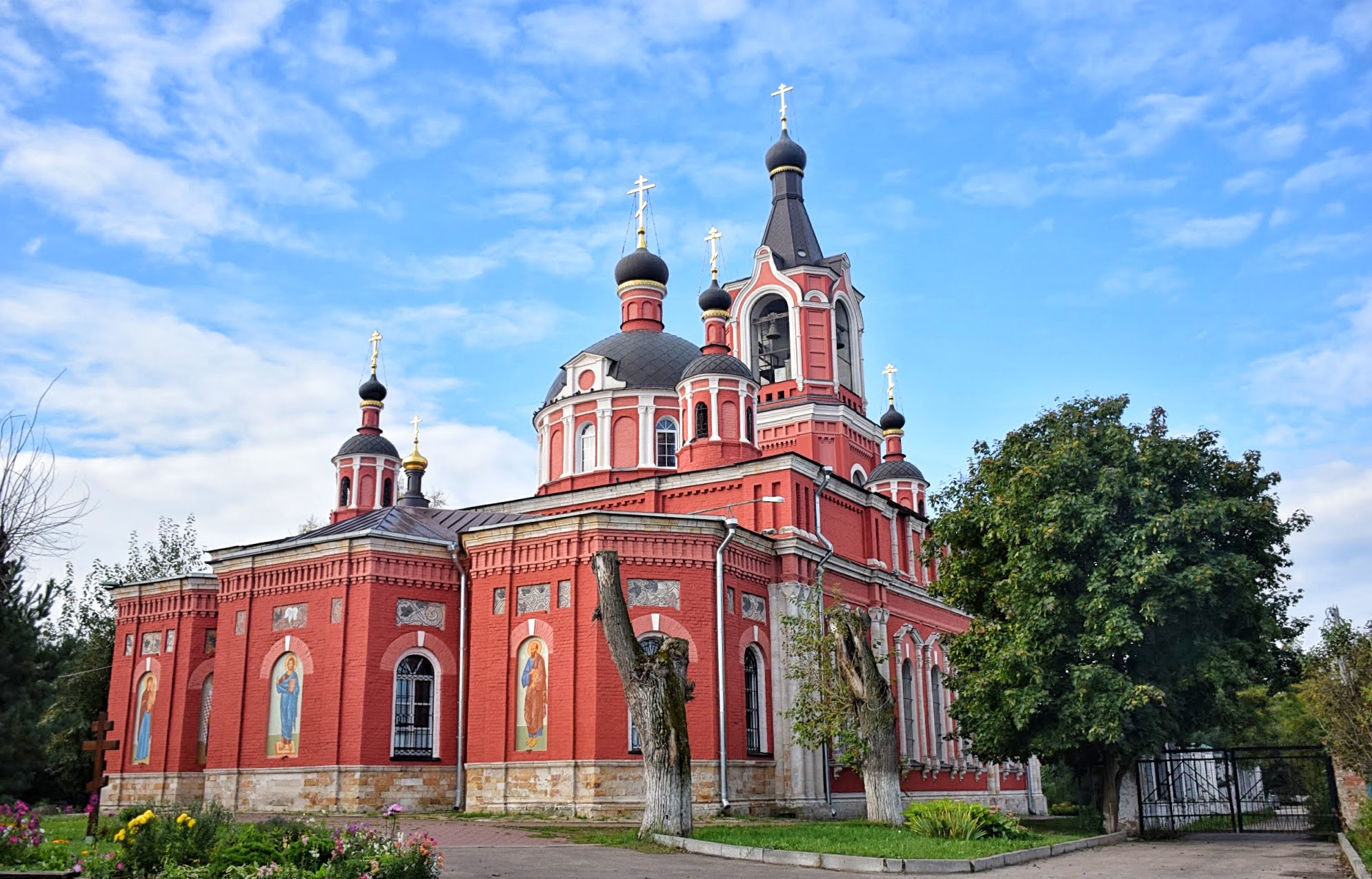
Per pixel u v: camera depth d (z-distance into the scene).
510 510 48.47
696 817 34.91
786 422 55.47
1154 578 30.02
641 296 54.97
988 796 54.91
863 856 22.31
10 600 24.50
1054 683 31.56
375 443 59.41
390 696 37.44
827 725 33.44
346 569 38.22
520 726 36.41
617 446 49.94
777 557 41.41
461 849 24.42
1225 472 32.94
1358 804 30.47
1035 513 31.95
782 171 62.22
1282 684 34.53
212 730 39.84
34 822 19.39
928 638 52.47
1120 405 34.47
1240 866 23.16
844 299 60.12
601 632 35.78
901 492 58.75
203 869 17.20
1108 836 30.69
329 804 36.25
